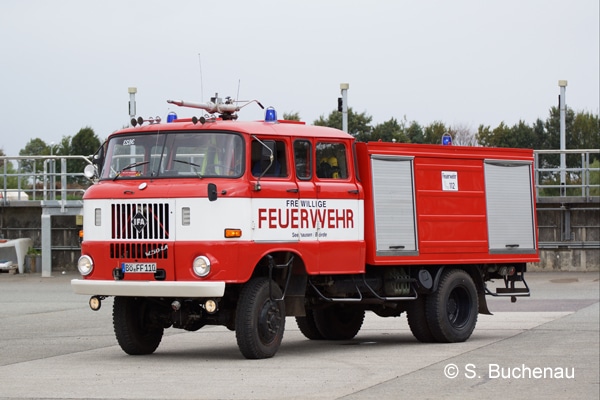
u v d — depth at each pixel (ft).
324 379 40.50
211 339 56.39
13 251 113.80
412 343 54.24
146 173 46.75
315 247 48.08
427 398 36.32
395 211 52.39
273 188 46.29
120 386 38.78
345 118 129.29
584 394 37.40
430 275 53.67
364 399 35.96
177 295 44.60
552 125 214.48
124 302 48.06
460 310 55.26
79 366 44.68
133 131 47.75
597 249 109.40
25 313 71.51
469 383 39.70
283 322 47.21
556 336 56.13
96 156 48.88
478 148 56.80
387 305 53.83
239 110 48.57
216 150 45.93
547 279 100.42
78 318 68.13
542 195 120.57
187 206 44.96
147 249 45.55
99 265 46.70
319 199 48.55
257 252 45.39
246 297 45.68
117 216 46.34
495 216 57.57
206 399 35.96
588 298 81.00
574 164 208.33
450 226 55.01
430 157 54.29
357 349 51.29
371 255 51.03
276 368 43.62
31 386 38.86
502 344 52.75
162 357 47.96
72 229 111.34
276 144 47.24
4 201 113.60
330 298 50.60
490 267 58.90
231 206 44.68
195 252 44.65
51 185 116.06
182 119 48.57
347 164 50.57
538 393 37.55
